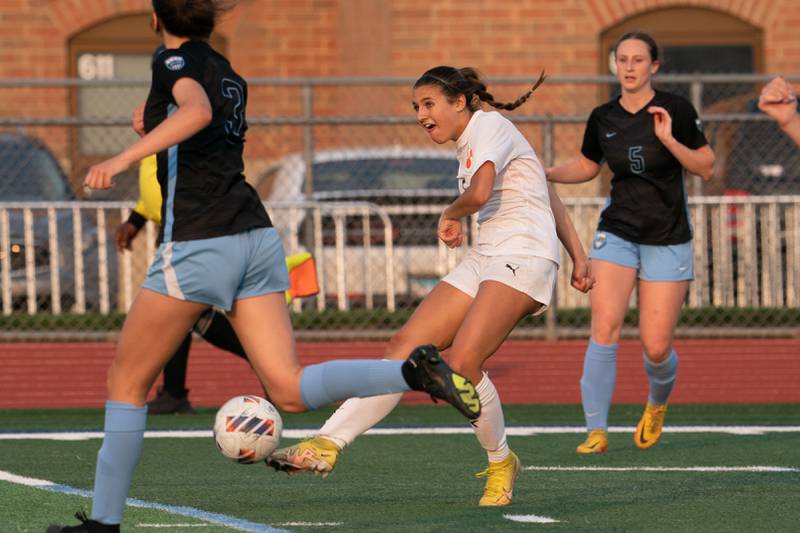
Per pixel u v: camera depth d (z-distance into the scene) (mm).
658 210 31609
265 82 47094
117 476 20203
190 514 23656
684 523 22859
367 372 19703
